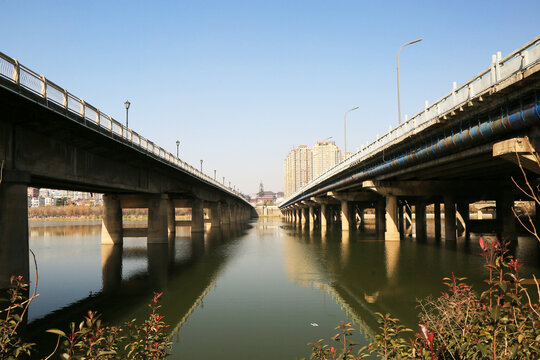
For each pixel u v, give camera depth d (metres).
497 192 47.88
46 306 19.16
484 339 5.46
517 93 17.38
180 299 20.38
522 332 5.14
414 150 30.81
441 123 24.31
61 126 22.12
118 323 16.08
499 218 47.44
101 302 19.91
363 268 28.89
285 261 33.44
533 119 16.94
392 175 40.50
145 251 42.06
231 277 26.39
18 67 16.72
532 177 38.72
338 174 55.78
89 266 31.88
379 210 69.38
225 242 53.38
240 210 142.75
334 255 36.81
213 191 83.25
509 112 18.52
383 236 57.97
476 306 6.68
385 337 6.98
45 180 25.62
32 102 17.62
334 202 85.62
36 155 21.16
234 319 16.50
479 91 19.69
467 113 21.75
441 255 34.97
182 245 49.41
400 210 68.19
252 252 40.59
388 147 33.88
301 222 124.06
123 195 48.75
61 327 15.60
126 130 29.67
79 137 25.36
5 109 18.00
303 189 90.62
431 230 73.31
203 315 17.19
